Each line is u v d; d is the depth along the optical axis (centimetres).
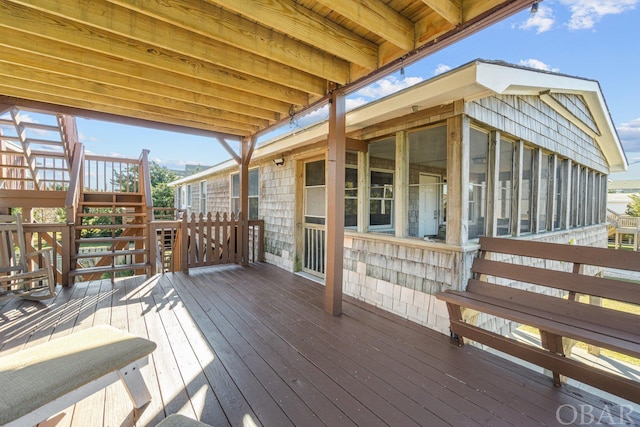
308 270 532
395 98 319
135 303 364
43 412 135
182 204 1438
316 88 329
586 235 615
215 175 962
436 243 308
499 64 273
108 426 167
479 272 288
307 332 291
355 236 411
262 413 178
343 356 246
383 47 267
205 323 307
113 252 491
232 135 568
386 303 361
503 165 361
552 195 465
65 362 157
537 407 186
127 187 716
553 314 224
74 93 369
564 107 464
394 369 227
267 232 636
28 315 324
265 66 295
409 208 354
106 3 222
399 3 219
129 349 175
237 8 197
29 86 343
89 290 414
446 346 267
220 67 311
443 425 171
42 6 199
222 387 202
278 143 548
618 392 178
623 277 856
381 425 170
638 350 164
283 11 217
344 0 197
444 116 302
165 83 320
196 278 486
